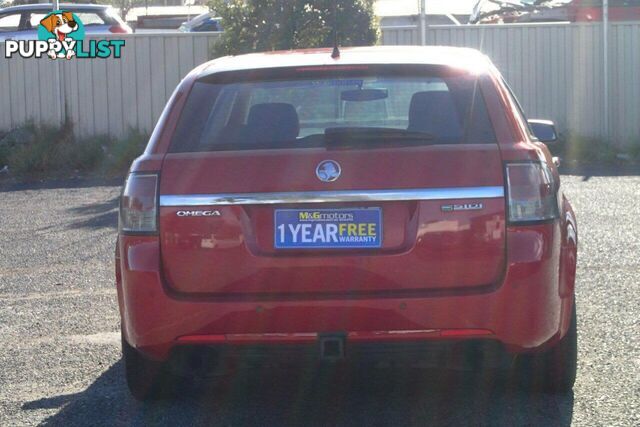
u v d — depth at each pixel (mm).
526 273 4602
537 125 6547
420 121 4887
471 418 5176
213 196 4680
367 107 5039
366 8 16516
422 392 5641
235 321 4652
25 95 19422
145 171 4789
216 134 4938
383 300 4586
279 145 4809
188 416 5340
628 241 10109
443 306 4586
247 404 5527
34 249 10727
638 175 15859
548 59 19062
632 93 19000
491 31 19062
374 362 4789
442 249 4605
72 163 17938
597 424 5020
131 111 19328
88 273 9398
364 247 4625
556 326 4801
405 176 4617
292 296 4648
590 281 8328
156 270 4703
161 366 5309
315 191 4625
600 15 23703
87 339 7004
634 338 6551
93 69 19266
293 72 5137
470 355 4844
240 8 16609
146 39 19250
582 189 14297
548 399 5422
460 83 5004
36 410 5508
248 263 4652
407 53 5355
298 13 16359
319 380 5922
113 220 12641
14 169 17766
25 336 7137
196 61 19234
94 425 5234
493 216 4621
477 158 4672
